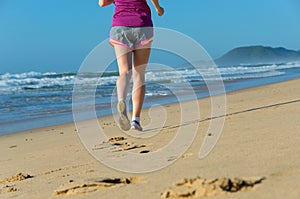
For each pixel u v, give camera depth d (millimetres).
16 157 5559
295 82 17391
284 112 5969
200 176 2576
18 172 4293
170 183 2541
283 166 2561
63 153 5098
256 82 20531
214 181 2229
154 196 2295
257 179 2299
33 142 7145
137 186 2633
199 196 2152
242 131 4523
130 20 4789
